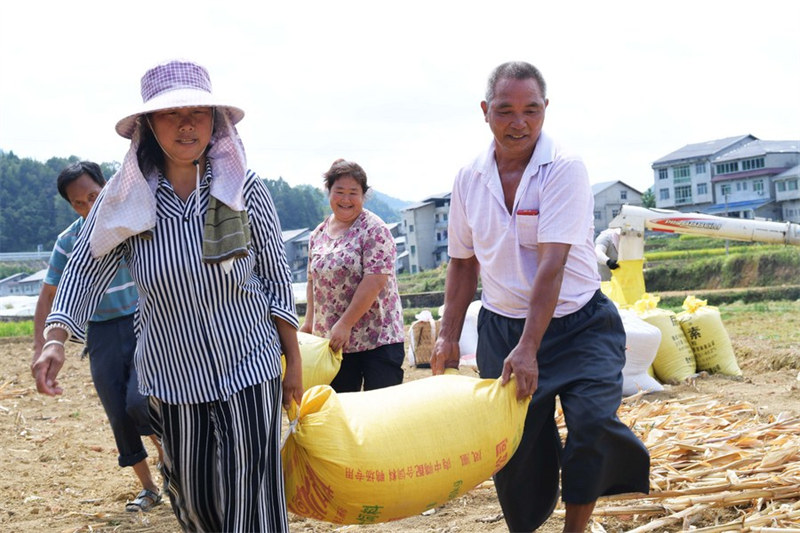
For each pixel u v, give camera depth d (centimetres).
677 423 577
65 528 494
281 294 349
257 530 333
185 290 326
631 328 805
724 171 8738
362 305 515
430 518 476
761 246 5497
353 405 365
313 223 14775
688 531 400
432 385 381
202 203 330
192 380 331
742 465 479
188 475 340
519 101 380
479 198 405
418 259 9819
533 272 392
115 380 515
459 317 431
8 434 802
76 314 330
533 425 394
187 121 322
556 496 416
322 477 350
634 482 387
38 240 12519
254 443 333
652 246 6638
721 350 918
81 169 514
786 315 2266
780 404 714
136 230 323
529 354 374
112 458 689
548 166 385
